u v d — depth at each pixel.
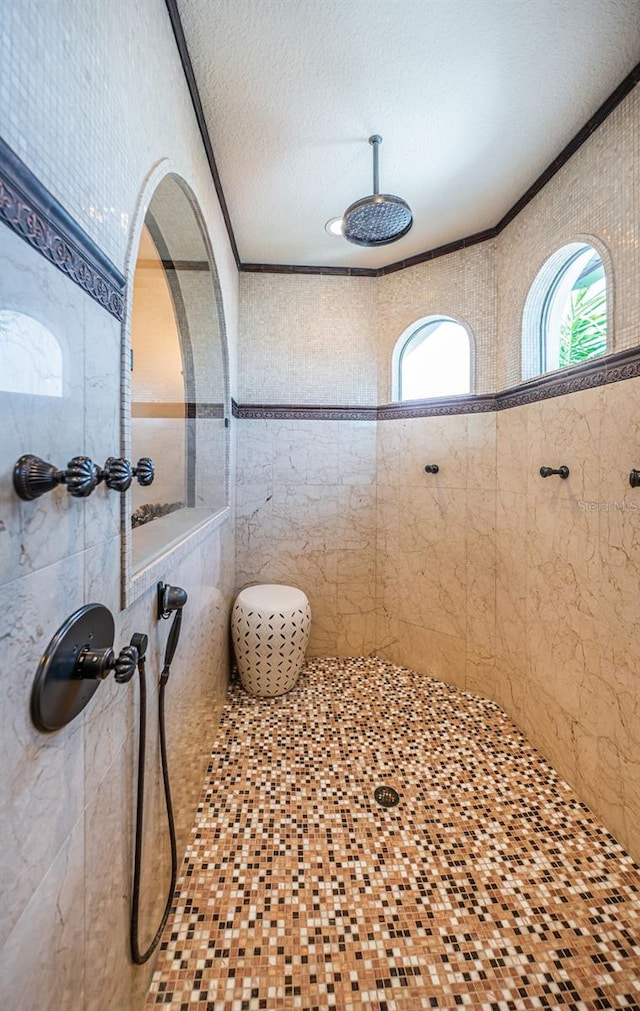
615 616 1.32
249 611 2.11
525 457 1.81
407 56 1.19
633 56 1.19
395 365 2.42
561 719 1.59
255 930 1.06
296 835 1.33
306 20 1.09
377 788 1.54
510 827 1.37
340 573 2.52
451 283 2.17
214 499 1.95
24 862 0.47
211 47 1.16
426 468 2.28
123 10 0.74
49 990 0.52
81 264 0.60
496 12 1.08
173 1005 0.91
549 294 1.78
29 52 0.47
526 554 1.81
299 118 1.40
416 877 1.20
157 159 0.94
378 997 0.93
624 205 1.27
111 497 0.71
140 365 1.30
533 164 1.62
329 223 2.00
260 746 1.76
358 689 2.22
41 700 0.50
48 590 0.52
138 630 0.85
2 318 0.43
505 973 0.98
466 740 1.81
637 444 1.23
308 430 2.47
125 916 0.78
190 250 1.54
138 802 0.80
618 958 1.01
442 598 2.27
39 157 0.49
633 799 1.25
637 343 1.23
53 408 0.53
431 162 1.61
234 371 2.27
